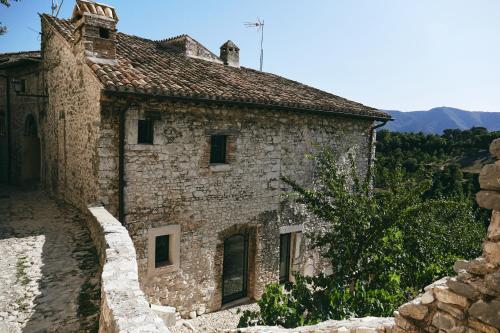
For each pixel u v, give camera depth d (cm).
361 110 1193
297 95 1130
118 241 542
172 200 838
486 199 270
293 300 675
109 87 675
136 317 320
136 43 1133
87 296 515
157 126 803
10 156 1484
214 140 926
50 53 1095
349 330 383
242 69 1347
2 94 1497
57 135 1073
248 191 977
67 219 855
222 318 889
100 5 810
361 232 742
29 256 643
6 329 430
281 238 1087
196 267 888
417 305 314
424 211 752
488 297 264
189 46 1263
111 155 754
